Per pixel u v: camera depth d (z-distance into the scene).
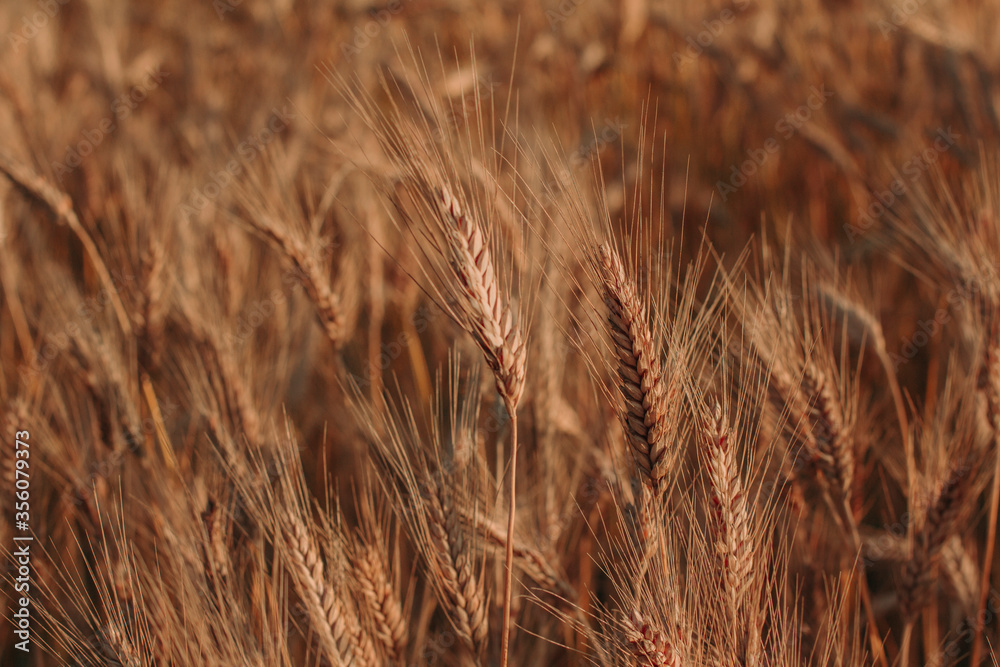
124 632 0.80
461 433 0.85
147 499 0.93
